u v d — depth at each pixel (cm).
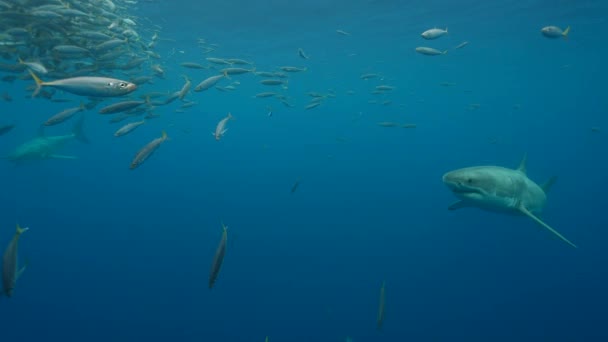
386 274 1808
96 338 1416
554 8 2036
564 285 1770
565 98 9069
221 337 1389
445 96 7525
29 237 2334
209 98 6306
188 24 2217
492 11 2077
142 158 532
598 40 2884
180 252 2119
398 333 1391
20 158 1456
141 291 1723
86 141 1945
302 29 2403
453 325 1449
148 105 1172
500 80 5362
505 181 554
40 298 1681
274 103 6316
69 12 884
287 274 1811
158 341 1385
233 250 2080
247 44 2791
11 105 5991
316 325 1435
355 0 1880
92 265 1978
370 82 4831
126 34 1257
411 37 2639
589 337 1380
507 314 1527
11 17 1048
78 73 1141
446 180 553
